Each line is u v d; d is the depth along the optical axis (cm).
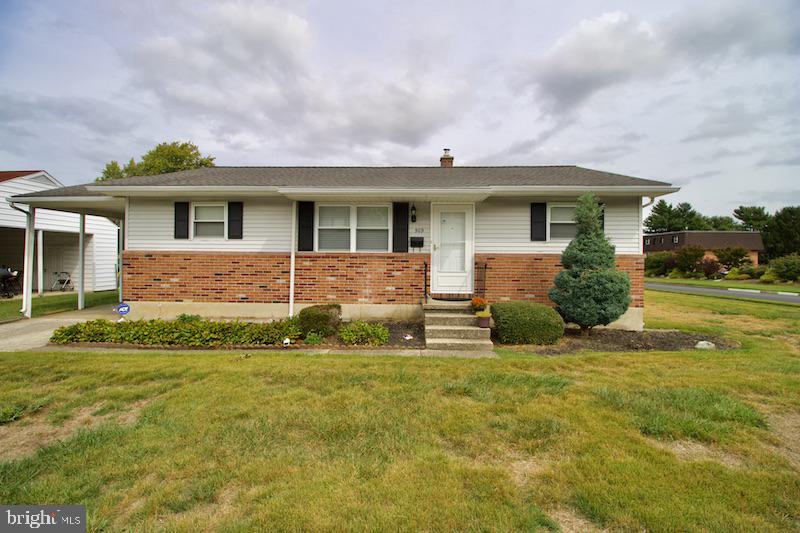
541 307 732
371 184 881
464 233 898
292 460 282
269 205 918
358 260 884
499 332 705
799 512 227
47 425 347
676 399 392
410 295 879
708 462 279
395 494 241
